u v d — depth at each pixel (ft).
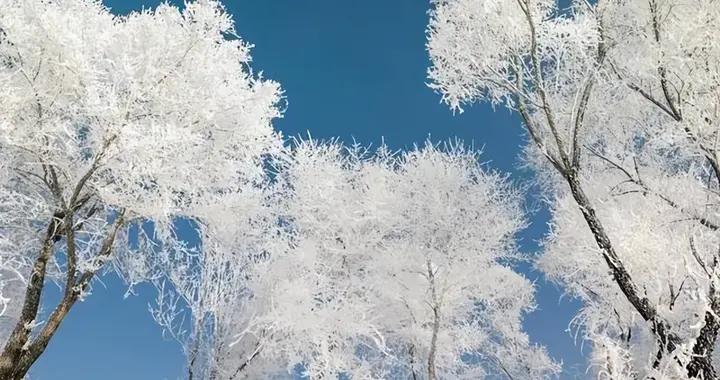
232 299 39.47
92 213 31.99
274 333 37.70
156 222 29.01
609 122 31.17
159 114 27.45
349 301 39.73
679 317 25.34
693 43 24.16
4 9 25.55
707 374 20.31
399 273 40.68
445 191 41.50
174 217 31.42
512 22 26.32
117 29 29.99
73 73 25.89
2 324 35.01
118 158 25.71
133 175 25.45
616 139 31.24
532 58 26.71
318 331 35.14
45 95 26.04
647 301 22.81
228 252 39.65
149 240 31.76
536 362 42.27
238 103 30.66
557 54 26.73
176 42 28.40
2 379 24.67
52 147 25.88
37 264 27.14
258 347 37.22
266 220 43.04
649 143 29.07
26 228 30.89
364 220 42.24
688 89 24.66
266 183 42.27
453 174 41.70
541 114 31.58
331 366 35.94
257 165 33.86
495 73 27.91
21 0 26.76
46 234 30.53
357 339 39.75
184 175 28.07
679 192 27.68
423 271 39.88
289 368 35.68
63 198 27.45
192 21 28.96
